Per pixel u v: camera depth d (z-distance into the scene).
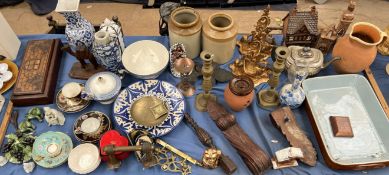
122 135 1.09
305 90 1.16
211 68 0.99
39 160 1.02
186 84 1.21
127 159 1.04
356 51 1.11
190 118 1.10
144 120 1.10
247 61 1.22
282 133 1.06
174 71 1.25
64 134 1.08
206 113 1.14
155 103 1.13
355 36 1.17
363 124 1.08
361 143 1.03
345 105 1.13
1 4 2.56
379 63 1.28
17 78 1.20
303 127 1.11
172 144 1.07
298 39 1.22
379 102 1.09
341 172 1.00
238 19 2.37
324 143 1.00
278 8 2.44
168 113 1.12
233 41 1.19
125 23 2.41
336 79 1.17
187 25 1.14
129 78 1.26
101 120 1.11
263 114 1.14
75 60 1.33
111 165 1.01
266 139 1.07
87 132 1.07
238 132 1.04
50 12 2.50
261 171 0.97
